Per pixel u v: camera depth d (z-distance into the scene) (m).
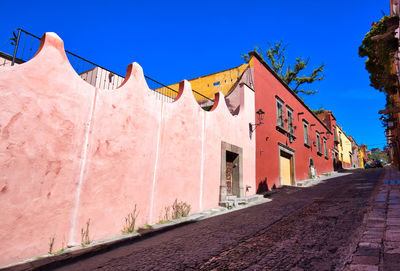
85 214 4.18
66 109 4.14
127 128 5.22
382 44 9.12
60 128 4.01
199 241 4.05
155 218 5.59
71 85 4.28
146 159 5.59
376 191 7.63
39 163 3.67
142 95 5.75
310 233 3.93
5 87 3.43
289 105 15.79
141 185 5.36
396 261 2.45
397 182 9.40
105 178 4.61
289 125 15.42
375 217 4.31
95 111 4.63
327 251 3.04
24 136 3.55
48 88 3.93
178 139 6.68
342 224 4.25
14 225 3.30
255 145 11.01
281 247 3.39
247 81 11.61
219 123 8.67
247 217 5.83
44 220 3.62
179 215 6.17
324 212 5.46
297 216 5.36
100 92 4.78
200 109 7.81
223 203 7.89
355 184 10.95
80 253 3.56
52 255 3.50
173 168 6.36
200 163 7.43
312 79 23.34
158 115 6.14
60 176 3.91
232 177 9.47
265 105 12.52
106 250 3.90
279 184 12.72
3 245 3.16
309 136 18.95
